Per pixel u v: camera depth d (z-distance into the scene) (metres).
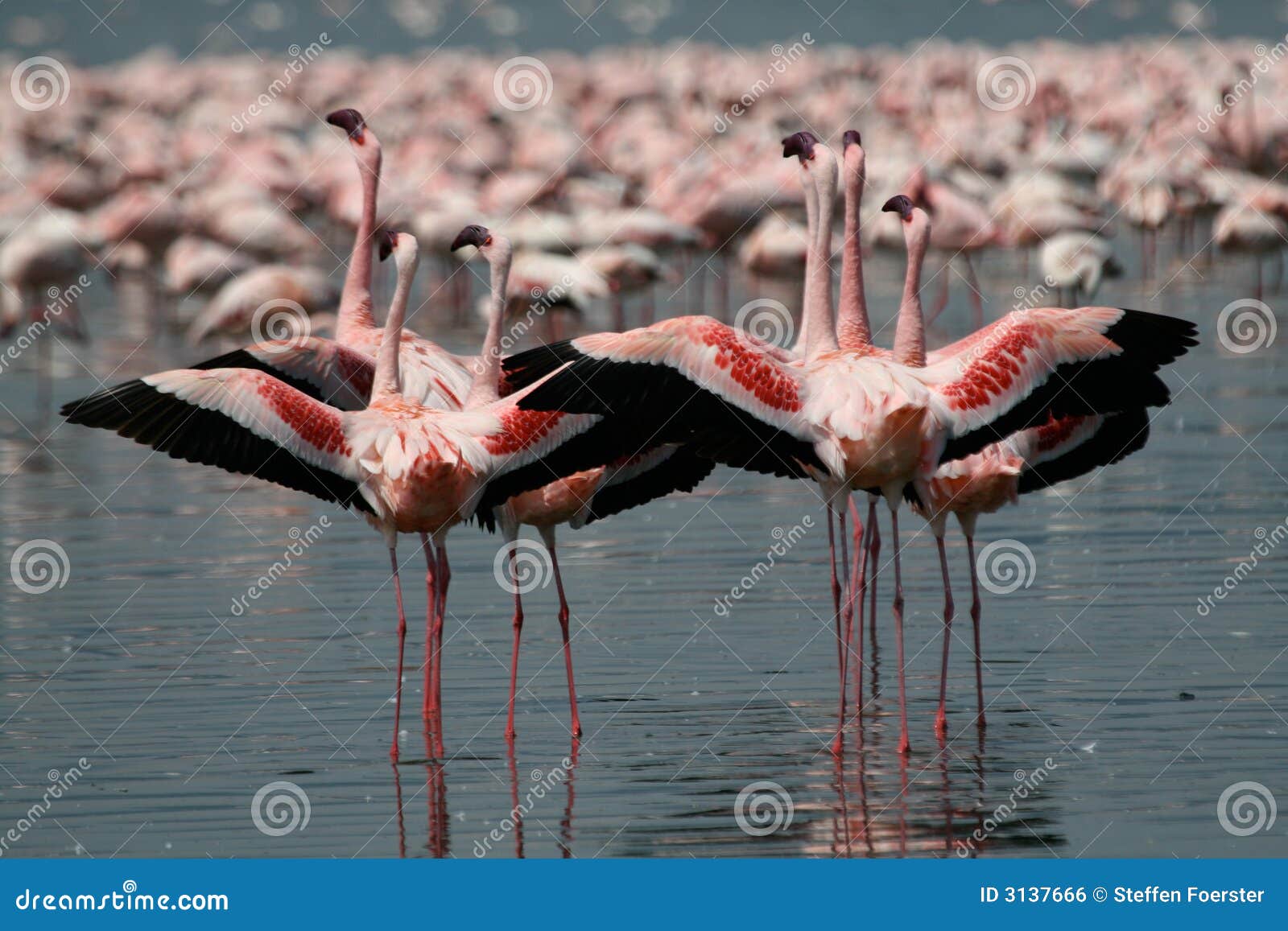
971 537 11.12
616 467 11.26
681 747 10.59
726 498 17.70
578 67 72.94
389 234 11.70
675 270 35.31
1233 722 10.63
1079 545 15.05
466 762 10.39
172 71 75.00
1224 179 34.91
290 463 10.58
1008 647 12.34
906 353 11.14
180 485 18.67
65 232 26.80
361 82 67.25
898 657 10.48
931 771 10.05
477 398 11.70
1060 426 11.59
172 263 29.95
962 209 26.61
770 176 31.06
